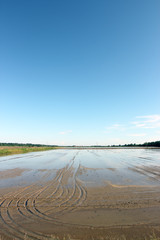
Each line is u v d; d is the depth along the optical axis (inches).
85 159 813.9
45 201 223.5
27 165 597.3
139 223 157.2
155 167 530.0
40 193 262.1
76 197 239.8
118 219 166.2
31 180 359.9
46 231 146.3
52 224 158.4
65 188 292.5
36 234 141.6
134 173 428.1
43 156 997.8
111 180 352.2
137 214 177.2
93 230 146.6
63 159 814.5
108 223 158.4
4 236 138.6
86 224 157.5
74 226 154.0
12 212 187.2
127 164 611.2
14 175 414.6
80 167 546.3
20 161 724.7
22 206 205.5
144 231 143.3
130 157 915.4
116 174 418.0
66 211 188.5
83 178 376.2
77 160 768.3
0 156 979.9
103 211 186.7
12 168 527.5
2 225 157.3
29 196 246.4
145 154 1150.3
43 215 178.4
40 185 316.2
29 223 160.7
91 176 397.7
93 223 159.0
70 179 366.9
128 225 154.1
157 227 149.6
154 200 221.1
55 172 455.8
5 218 171.9
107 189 281.9
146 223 157.2
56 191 273.4
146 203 209.9
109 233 141.4
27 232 144.8
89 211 187.6
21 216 176.4
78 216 174.7
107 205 205.2
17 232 144.9
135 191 266.8
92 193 259.3
